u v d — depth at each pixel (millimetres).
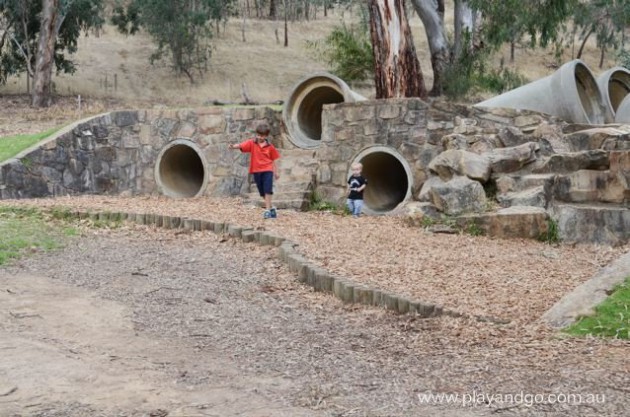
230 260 9719
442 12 32062
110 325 6754
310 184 15352
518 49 51781
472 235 11805
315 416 4633
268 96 39438
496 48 27781
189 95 39188
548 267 9453
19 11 36000
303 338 6523
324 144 15695
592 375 5336
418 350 6141
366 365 5738
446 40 31344
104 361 5695
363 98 19344
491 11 26031
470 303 7492
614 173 11703
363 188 14172
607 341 6168
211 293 8102
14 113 29828
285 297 8039
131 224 11922
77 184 16562
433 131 14875
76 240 10703
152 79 41656
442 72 30219
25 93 37625
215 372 5520
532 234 11539
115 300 7664
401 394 5055
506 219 11664
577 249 11023
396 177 17031
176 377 5379
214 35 50938
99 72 42062
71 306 7336
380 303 7559
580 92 18109
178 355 5930
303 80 17797
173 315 7184
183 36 41312
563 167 12523
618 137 13203
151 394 5004
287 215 13422
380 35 20062
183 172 18016
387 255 9781
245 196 15805
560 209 11711
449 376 5434
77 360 5688
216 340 6398
